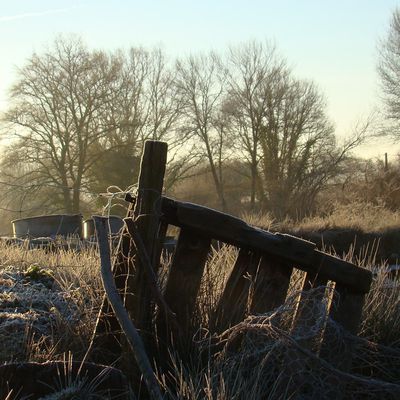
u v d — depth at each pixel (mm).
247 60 57281
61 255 9734
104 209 7090
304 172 51312
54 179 55594
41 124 57219
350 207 28438
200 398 5461
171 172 59750
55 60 57844
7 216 48344
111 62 58719
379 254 21984
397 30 52438
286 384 5793
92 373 5496
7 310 7184
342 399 6047
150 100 60375
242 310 6445
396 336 7207
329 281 6777
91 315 6824
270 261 6480
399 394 5840
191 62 59938
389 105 51062
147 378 5160
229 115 57344
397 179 33656
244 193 59000
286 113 53938
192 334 6332
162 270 7078
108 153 57750
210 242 6473
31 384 5371
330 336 6094
